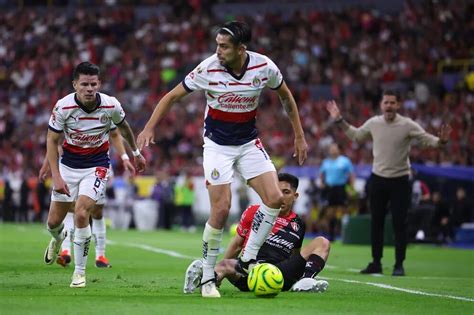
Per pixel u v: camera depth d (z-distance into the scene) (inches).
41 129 4146.2
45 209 3693.4
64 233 1234.6
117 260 1587.1
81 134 1097.4
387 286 1168.8
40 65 4726.9
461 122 3348.9
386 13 4608.8
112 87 4507.9
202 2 4852.4
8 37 4980.3
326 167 2522.1
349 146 3388.3
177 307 831.1
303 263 1021.2
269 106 3919.8
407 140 1433.3
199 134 3841.0
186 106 4018.2
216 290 933.8
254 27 4515.3
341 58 4183.1
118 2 5177.2
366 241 2436.0
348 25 4377.5
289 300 916.0
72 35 4904.0
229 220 3250.5
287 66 4229.8
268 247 1042.1
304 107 3811.5
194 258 1670.8
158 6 5088.6
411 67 4003.4
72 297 904.9
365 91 3828.7
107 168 1123.3
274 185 946.1
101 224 1403.8
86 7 5216.5
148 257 1689.2
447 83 3922.2
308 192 3026.6
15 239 2177.7
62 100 1074.1
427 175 2753.4
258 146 959.0
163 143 3833.7
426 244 2596.0
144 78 4471.0
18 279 1132.5
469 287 1196.5
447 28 4192.9
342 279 1284.4
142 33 4739.2
